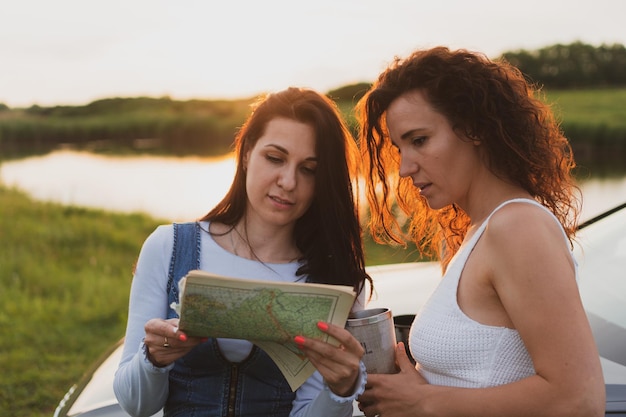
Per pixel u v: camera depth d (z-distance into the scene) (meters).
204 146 46.62
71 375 4.89
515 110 1.69
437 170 1.69
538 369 1.51
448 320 1.67
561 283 1.49
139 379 1.73
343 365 1.61
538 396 1.49
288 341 1.63
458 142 1.69
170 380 1.89
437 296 1.71
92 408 2.30
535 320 1.50
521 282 1.52
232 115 48.94
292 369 1.73
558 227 1.57
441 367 1.69
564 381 1.47
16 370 4.99
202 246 1.96
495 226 1.58
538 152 1.70
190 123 50.44
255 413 1.87
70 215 11.23
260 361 1.86
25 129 52.94
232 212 2.00
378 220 2.09
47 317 6.09
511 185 1.70
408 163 1.73
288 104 1.87
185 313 1.53
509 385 1.55
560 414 1.47
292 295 1.55
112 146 49.56
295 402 1.89
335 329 1.58
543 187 1.73
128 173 23.45
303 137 1.85
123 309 6.31
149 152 40.94
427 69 1.69
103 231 9.53
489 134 1.67
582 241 2.74
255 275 1.95
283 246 2.01
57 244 8.80
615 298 2.31
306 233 2.01
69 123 54.88
